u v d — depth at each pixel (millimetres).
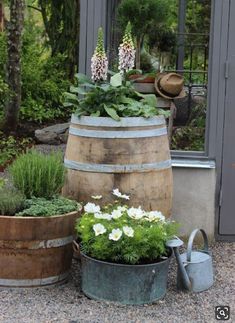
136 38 4543
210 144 4531
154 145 3918
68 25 9906
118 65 4434
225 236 4613
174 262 4195
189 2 4492
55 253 3676
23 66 9156
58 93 9492
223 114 4496
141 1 4500
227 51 4438
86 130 3920
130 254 3402
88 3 4449
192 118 4570
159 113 4035
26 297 3590
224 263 4227
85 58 4496
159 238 3459
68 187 4035
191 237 3793
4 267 3627
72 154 4012
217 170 4551
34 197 3779
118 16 4539
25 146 7305
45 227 3574
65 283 3820
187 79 4555
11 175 3918
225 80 4465
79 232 3584
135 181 3879
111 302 3504
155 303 3547
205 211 4551
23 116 9125
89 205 3648
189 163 4520
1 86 7637
